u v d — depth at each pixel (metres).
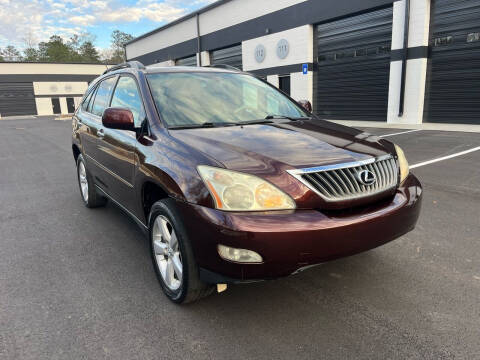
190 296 2.47
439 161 7.23
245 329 2.35
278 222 2.08
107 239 3.92
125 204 3.49
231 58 23.45
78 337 2.31
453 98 13.32
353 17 15.99
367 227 2.24
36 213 4.87
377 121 15.90
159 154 2.66
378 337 2.22
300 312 2.51
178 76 3.52
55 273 3.18
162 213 2.56
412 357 2.04
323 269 3.10
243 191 2.13
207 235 2.17
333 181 2.26
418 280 2.87
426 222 4.07
